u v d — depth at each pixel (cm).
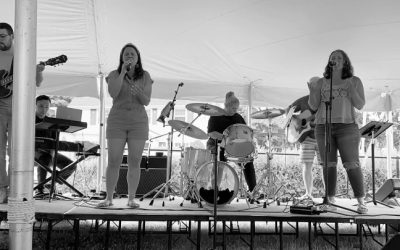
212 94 666
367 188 899
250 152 412
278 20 426
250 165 502
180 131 455
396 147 1180
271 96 689
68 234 435
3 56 331
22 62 204
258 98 684
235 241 420
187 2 387
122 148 345
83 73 618
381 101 710
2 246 354
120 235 423
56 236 422
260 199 504
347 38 470
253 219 333
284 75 625
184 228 484
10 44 332
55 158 441
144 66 589
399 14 401
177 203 431
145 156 559
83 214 317
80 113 447
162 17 423
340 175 855
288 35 467
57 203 401
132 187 355
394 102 708
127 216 320
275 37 474
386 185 519
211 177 416
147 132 352
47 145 466
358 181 357
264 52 525
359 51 510
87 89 624
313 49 509
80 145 496
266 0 381
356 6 387
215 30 458
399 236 157
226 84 671
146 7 398
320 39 475
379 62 548
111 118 343
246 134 402
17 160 202
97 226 434
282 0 380
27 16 206
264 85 682
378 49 500
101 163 593
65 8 399
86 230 470
